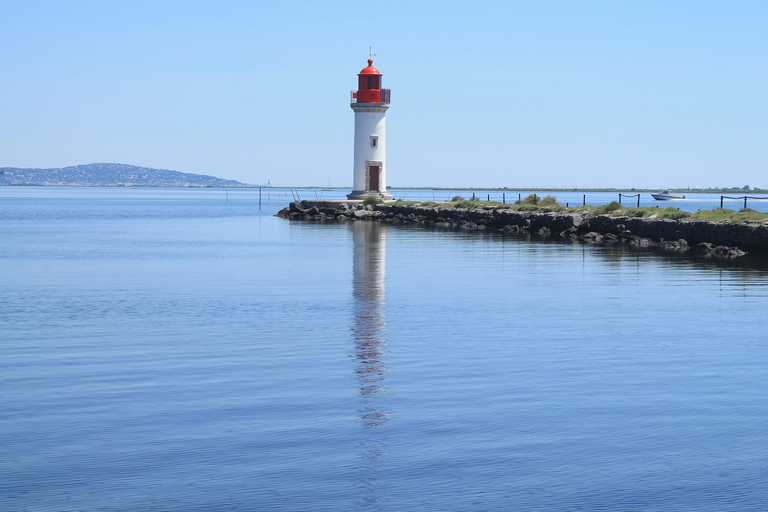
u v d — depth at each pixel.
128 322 21.58
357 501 9.79
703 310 23.48
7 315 22.77
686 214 50.75
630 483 10.27
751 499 9.83
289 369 16.08
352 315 22.64
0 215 101.50
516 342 18.80
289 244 49.88
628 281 30.34
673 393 14.28
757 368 16.17
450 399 13.88
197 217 95.75
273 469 10.73
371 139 86.69
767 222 41.75
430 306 24.30
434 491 10.06
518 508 9.60
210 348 18.12
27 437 11.91
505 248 46.16
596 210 59.12
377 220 81.25
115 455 11.19
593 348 18.12
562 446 11.55
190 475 10.52
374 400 13.81
